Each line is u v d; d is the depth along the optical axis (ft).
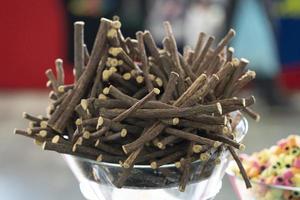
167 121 2.99
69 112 3.18
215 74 3.24
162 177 3.04
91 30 12.77
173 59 3.32
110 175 3.05
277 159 3.86
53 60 13.92
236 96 3.38
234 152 3.19
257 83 12.75
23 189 8.80
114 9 12.55
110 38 3.18
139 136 3.08
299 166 3.80
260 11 11.73
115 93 3.08
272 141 11.09
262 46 11.96
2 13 13.71
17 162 9.84
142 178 3.04
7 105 13.39
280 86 13.21
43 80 14.14
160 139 3.01
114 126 3.03
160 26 12.23
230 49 3.50
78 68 3.33
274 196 3.68
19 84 14.23
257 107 12.92
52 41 13.74
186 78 3.28
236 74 3.33
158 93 3.12
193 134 3.00
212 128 3.03
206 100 3.21
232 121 3.30
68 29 13.42
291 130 11.69
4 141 10.90
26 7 13.61
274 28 12.23
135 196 3.11
